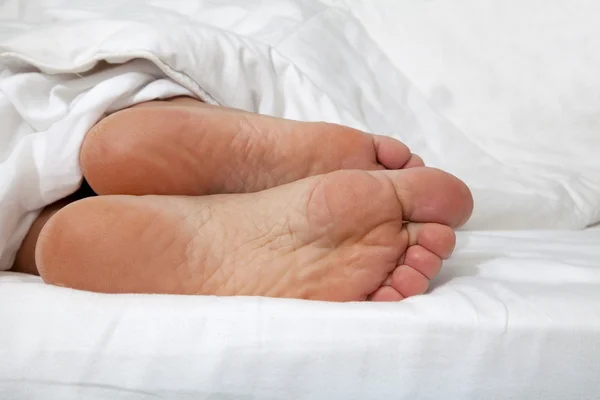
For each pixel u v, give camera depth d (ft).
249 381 1.94
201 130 2.20
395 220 2.11
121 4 2.83
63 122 2.23
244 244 2.11
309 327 1.96
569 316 2.00
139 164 2.17
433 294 2.07
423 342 1.96
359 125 2.62
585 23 2.86
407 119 2.80
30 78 2.38
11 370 1.94
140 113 2.19
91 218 2.05
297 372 1.94
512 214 2.54
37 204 2.25
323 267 2.10
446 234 2.10
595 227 2.63
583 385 1.98
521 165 2.71
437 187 2.12
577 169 2.71
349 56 2.89
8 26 2.77
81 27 2.46
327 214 2.09
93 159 2.17
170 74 2.43
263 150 2.25
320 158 2.29
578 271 2.20
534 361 1.97
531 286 2.13
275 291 2.10
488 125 2.82
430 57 2.94
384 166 2.35
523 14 2.93
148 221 2.07
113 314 1.97
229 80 2.55
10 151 2.35
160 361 1.94
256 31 2.87
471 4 2.99
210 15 2.92
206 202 2.15
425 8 3.02
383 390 1.95
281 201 2.13
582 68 2.82
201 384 1.93
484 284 2.12
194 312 1.97
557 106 2.81
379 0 3.08
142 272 2.06
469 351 1.96
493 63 2.90
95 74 2.41
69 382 1.94
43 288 2.02
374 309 1.99
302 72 2.70
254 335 1.95
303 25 2.89
